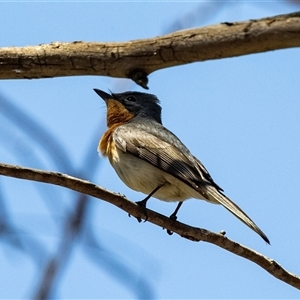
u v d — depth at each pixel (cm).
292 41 755
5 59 908
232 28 778
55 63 894
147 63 848
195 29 805
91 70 887
